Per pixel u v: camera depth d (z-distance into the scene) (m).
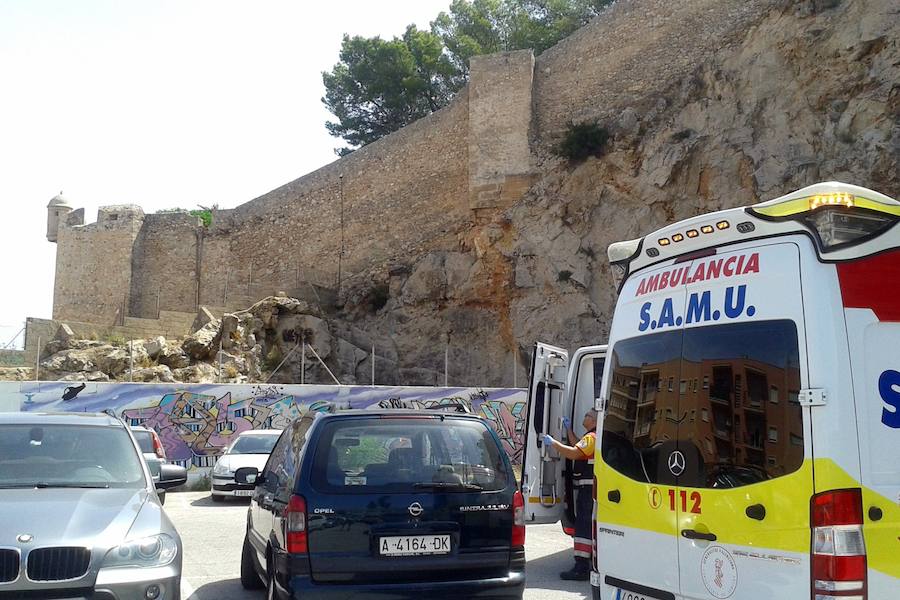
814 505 4.19
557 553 10.79
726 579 4.61
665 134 26.53
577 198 27.72
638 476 5.35
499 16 45.22
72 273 37.06
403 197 33.06
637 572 5.28
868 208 4.51
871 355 4.39
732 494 4.62
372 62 44.72
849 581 4.07
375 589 5.66
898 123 21.84
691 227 5.20
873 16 23.09
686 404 5.05
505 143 30.39
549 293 27.00
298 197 35.19
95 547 5.54
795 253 4.56
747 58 25.47
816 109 23.56
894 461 4.32
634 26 29.44
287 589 5.62
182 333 28.95
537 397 9.34
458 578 5.87
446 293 29.55
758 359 4.62
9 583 5.27
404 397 21.69
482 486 6.12
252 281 35.16
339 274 33.72
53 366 23.47
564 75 30.59
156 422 19.80
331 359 27.14
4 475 6.71
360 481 5.89
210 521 13.83
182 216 36.50
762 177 23.75
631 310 5.72
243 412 20.53
